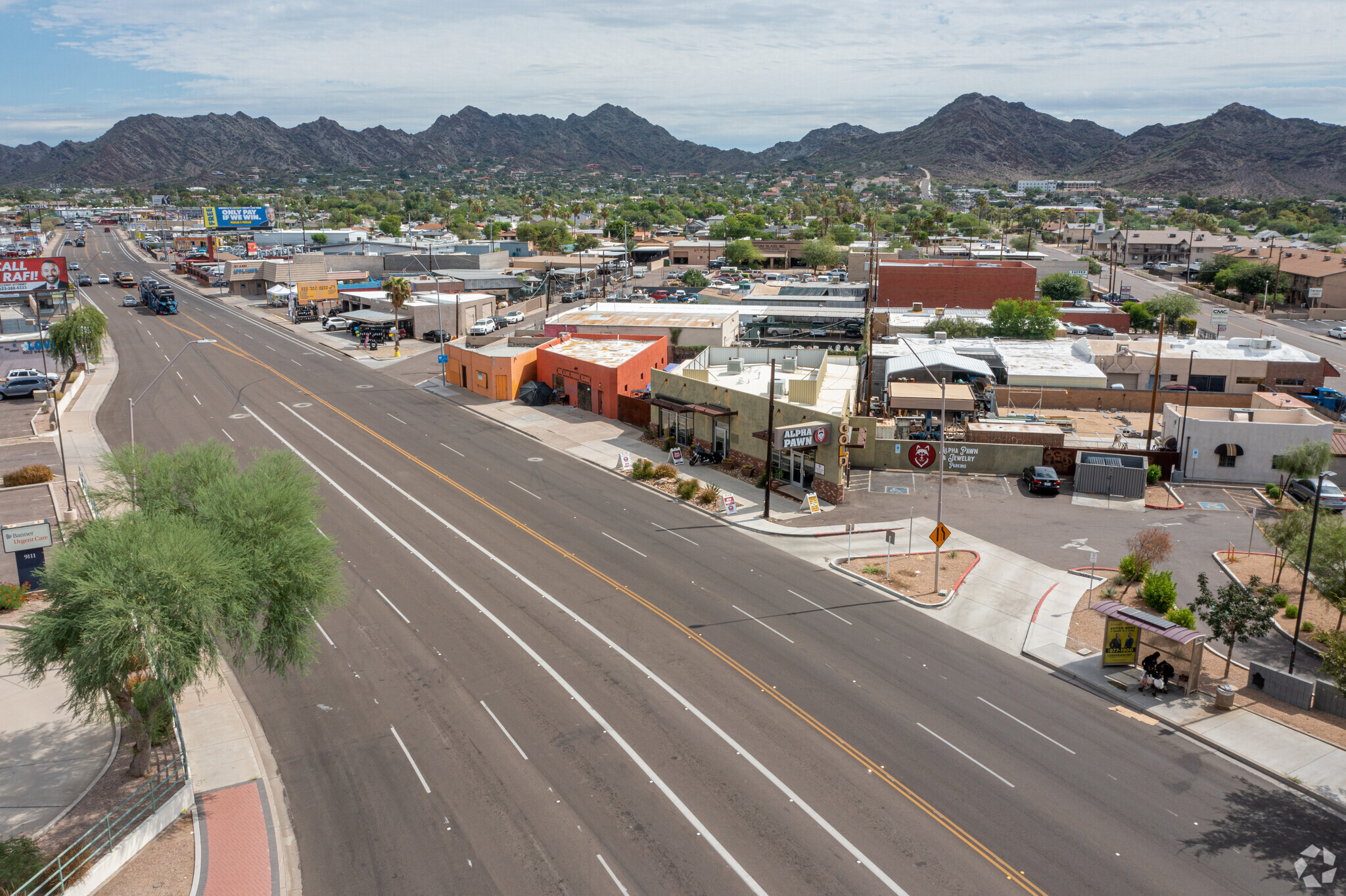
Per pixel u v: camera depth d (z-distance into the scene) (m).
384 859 20.14
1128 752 24.56
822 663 29.62
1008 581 36.91
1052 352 78.81
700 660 29.78
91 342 77.94
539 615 33.25
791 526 43.38
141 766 23.17
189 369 82.12
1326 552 29.94
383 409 68.38
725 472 52.19
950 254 158.50
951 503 47.28
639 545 40.84
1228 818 21.64
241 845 20.62
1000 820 21.42
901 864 19.80
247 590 22.92
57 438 58.47
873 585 36.47
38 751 24.56
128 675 23.86
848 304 112.38
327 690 27.94
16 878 17.84
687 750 24.42
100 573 20.84
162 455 27.14
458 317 100.12
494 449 57.56
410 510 45.44
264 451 30.09
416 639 31.33
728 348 62.06
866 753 24.25
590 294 132.62
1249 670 29.55
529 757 24.11
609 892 18.97
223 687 28.27
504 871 19.69
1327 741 25.11
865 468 53.81
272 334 102.44
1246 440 50.62
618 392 64.50
